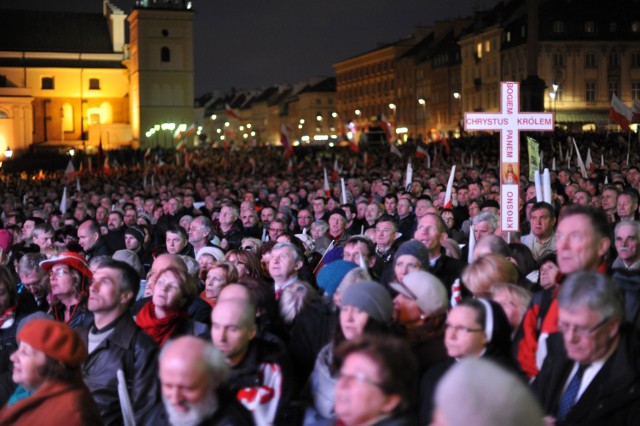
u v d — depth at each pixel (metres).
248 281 7.45
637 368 5.03
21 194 33.88
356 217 16.56
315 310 7.09
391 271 8.14
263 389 6.00
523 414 3.02
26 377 5.85
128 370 6.63
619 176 19.80
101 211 18.31
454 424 3.05
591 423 5.04
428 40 123.56
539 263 9.30
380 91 136.50
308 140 158.38
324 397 6.16
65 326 5.98
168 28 102.38
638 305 5.40
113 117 110.19
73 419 5.76
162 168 53.03
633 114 25.03
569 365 5.28
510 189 11.19
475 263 6.89
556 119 84.31
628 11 86.19
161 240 16.20
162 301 7.33
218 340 5.96
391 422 4.11
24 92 101.44
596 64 85.50
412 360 4.20
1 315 7.89
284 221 12.56
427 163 37.75
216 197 24.16
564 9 85.00
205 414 5.00
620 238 7.93
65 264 8.23
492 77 93.44
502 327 5.50
